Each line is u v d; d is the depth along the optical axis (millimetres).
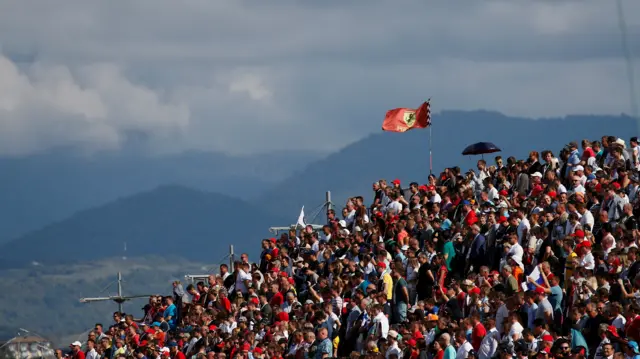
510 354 123562
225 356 160125
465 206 169125
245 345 158000
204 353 162375
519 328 127062
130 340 189375
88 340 199125
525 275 150625
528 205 161125
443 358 132250
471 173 189500
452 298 143750
